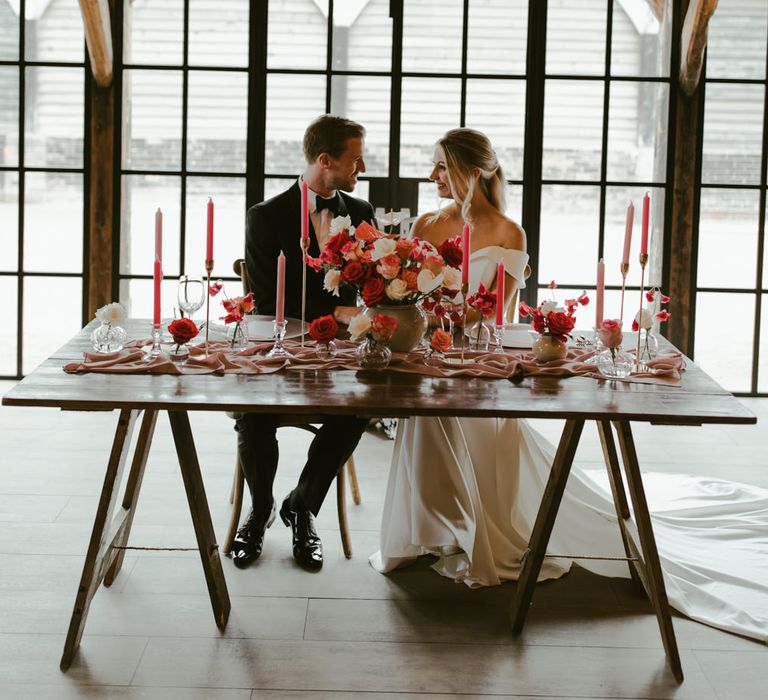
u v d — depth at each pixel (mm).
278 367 2674
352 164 3406
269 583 2947
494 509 3023
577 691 2387
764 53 5316
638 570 2680
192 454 2578
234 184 5387
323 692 2355
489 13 5258
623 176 5383
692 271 5410
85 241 5367
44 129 5348
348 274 2715
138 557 3109
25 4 5262
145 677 2406
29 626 2646
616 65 5305
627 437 2496
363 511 3584
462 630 2676
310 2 5258
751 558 3111
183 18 5266
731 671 2498
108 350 2791
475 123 5332
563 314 2752
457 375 2643
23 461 4059
